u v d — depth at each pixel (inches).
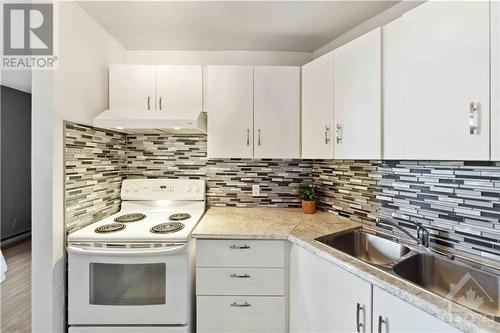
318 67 63.8
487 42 33.4
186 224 65.0
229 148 71.1
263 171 85.7
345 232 60.2
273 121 70.9
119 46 78.9
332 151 59.3
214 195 85.7
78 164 59.9
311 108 66.4
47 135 52.1
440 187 49.0
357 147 52.7
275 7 60.9
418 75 41.4
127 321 55.6
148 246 55.3
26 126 154.9
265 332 58.6
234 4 59.6
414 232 53.5
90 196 64.7
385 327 37.9
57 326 53.4
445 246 48.1
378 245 57.8
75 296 54.6
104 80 71.0
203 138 85.0
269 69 70.7
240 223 66.8
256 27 70.0
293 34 74.0
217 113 70.8
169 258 56.0
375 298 39.4
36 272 52.5
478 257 43.6
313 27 70.2
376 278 38.4
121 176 81.4
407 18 42.9
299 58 85.7
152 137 84.9
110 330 55.6
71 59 57.3
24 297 87.5
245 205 85.7
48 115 52.0
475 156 34.8
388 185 59.2
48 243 52.3
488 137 33.5
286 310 58.7
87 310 54.9
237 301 58.3
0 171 139.3
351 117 54.0
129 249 54.8
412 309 34.5
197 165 85.4
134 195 78.9
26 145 154.9
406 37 43.2
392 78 45.9
